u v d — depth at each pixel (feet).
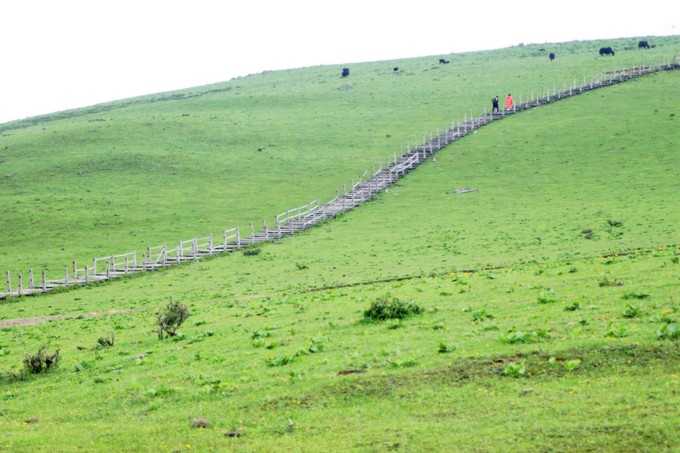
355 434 87.15
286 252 337.52
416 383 101.30
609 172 446.60
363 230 373.20
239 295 249.55
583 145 511.40
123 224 419.95
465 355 109.81
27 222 426.51
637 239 280.31
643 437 77.36
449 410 91.15
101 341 169.58
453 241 325.01
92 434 98.02
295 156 559.38
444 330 133.80
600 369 98.12
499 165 491.72
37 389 129.90
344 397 100.01
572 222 338.75
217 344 151.12
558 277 185.88
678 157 459.32
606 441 77.56
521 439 80.28
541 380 97.40
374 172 502.79
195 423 96.63
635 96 620.08
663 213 334.24
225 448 87.51
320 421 92.89
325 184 485.97
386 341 130.11
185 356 142.61
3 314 255.70
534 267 223.30
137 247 376.48
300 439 87.71
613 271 182.60
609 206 367.86
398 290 203.10
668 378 92.22
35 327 218.79
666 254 208.44
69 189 492.54
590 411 84.94
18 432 102.78
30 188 499.92
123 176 517.96
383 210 416.05
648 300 138.21
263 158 556.10
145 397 112.78
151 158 556.51
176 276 310.04
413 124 634.43
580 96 647.56
